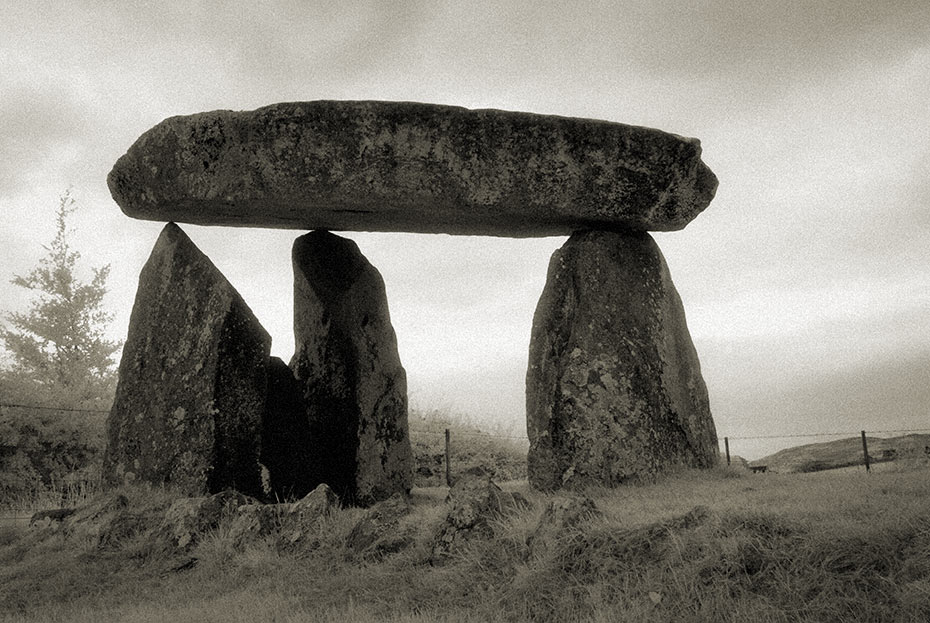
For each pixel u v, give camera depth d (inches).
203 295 468.1
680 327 518.6
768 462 582.2
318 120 446.3
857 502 290.4
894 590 223.1
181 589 326.0
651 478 470.3
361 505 526.9
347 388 549.3
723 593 239.3
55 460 650.8
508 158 460.4
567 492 451.2
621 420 475.5
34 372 807.1
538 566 276.2
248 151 450.3
